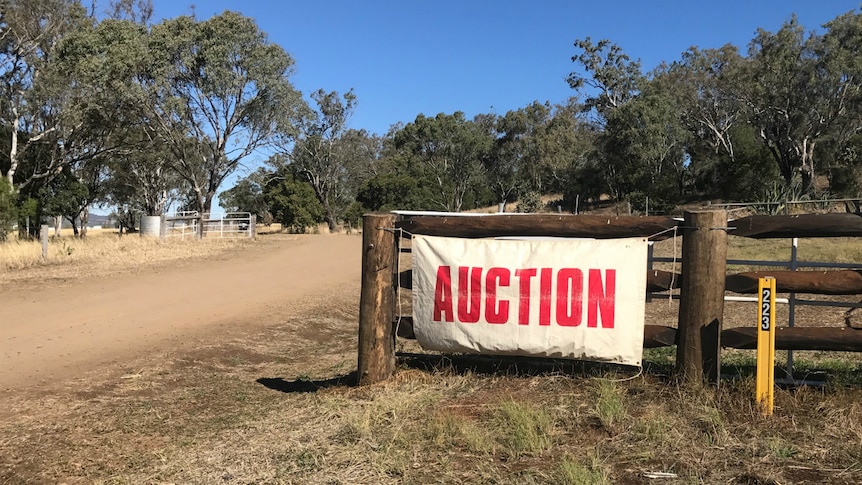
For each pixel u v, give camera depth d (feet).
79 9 123.95
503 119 237.66
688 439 13.00
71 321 30.71
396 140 235.61
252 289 44.34
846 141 174.09
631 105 184.96
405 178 188.14
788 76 159.22
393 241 18.06
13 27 110.01
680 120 198.70
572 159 218.38
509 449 12.81
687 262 15.60
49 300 36.88
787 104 161.79
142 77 126.21
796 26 160.56
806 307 31.73
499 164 243.81
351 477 12.03
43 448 14.44
